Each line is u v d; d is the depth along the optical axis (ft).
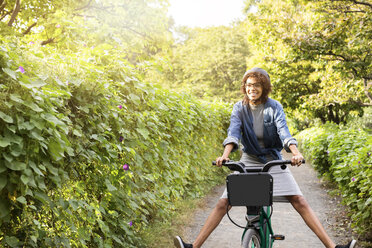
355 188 18.45
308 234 17.87
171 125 19.53
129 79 13.12
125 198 12.57
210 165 31.58
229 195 9.71
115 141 11.85
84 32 28.32
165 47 45.80
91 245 11.08
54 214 8.86
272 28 46.47
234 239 17.15
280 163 9.87
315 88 65.05
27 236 7.70
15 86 7.49
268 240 10.53
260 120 11.50
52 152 7.85
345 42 39.24
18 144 7.07
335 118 74.38
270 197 9.30
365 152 17.29
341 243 16.14
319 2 37.96
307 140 50.75
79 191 9.67
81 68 10.61
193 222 19.76
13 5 36.19
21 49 8.82
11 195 7.35
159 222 17.29
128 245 12.77
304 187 31.89
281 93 67.41
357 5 37.19
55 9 34.32
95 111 10.55
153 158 15.66
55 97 8.52
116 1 38.34
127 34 39.99
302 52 41.70
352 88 47.06
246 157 11.97
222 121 39.19
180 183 20.67
